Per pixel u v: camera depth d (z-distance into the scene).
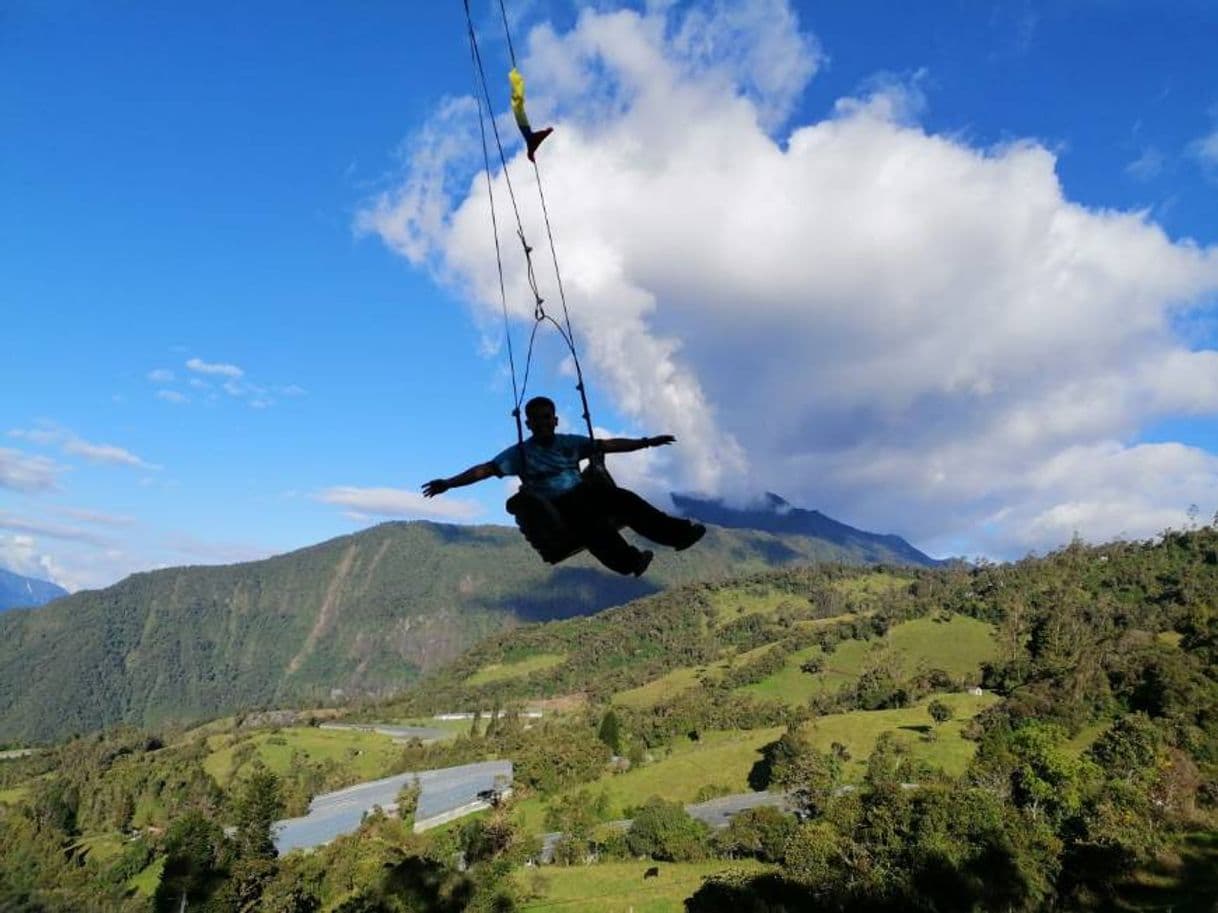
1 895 81.56
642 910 59.00
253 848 77.88
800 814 76.62
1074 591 162.38
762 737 116.44
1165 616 124.50
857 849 47.81
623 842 77.88
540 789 108.44
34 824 102.31
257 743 186.50
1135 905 38.84
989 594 176.00
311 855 81.12
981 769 59.50
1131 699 84.94
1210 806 53.72
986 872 43.12
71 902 81.44
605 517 8.41
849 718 112.62
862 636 171.38
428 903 60.28
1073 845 43.44
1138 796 49.91
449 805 109.69
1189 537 170.88
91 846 106.62
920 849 44.22
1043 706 87.88
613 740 129.75
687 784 102.31
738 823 73.94
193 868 72.88
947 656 151.88
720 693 156.50
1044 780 56.06
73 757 181.38
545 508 8.28
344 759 169.75
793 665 164.38
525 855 76.00
